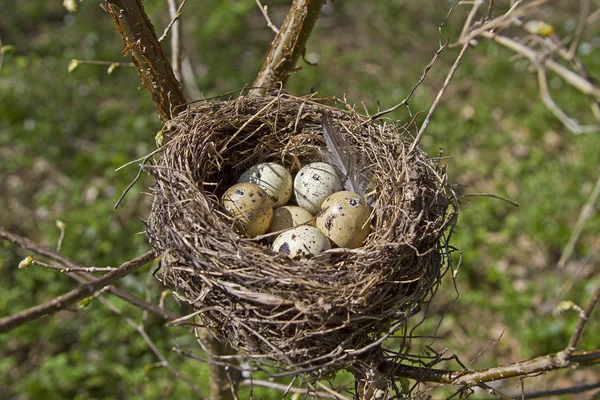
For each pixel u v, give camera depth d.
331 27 1.72
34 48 1.57
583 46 1.52
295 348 0.61
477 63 1.55
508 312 1.06
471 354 1.03
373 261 0.63
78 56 1.52
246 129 0.72
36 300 1.07
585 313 0.58
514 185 1.26
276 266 0.63
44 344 1.04
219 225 0.65
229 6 1.67
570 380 1.00
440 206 0.66
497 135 1.36
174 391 0.99
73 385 1.00
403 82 1.51
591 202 0.72
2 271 1.09
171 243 0.63
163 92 0.67
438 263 0.65
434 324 1.05
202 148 0.69
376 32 1.69
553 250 1.15
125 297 0.72
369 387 0.61
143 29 0.65
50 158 1.29
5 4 1.69
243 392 0.94
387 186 0.68
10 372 1.02
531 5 0.63
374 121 0.71
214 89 1.48
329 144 0.71
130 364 1.02
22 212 1.20
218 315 0.63
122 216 1.18
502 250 1.14
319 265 0.65
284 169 0.72
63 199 1.21
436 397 0.98
